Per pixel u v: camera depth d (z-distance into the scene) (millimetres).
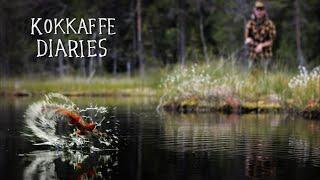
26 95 31500
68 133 11758
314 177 8273
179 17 45438
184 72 20672
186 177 8273
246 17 42188
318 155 9977
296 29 42250
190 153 10195
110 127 13984
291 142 11484
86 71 40188
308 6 43344
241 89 19453
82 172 8594
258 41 22062
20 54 42250
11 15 43062
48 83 36500
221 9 45125
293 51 42281
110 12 44250
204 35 46188
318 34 43375
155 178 8203
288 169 8836
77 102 23234
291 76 20281
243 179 8156
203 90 19516
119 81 36906
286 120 15961
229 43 42500
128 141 11633
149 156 9922
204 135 12555
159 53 45062
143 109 19750
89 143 11305
